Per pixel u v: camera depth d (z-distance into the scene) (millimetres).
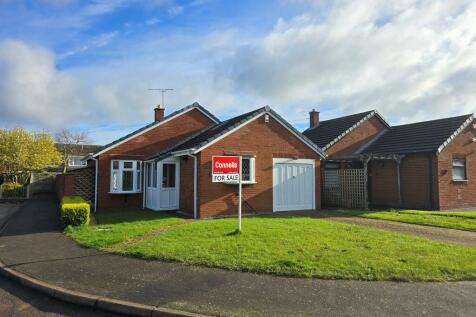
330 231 10094
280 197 16250
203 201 14305
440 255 7621
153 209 17453
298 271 6648
